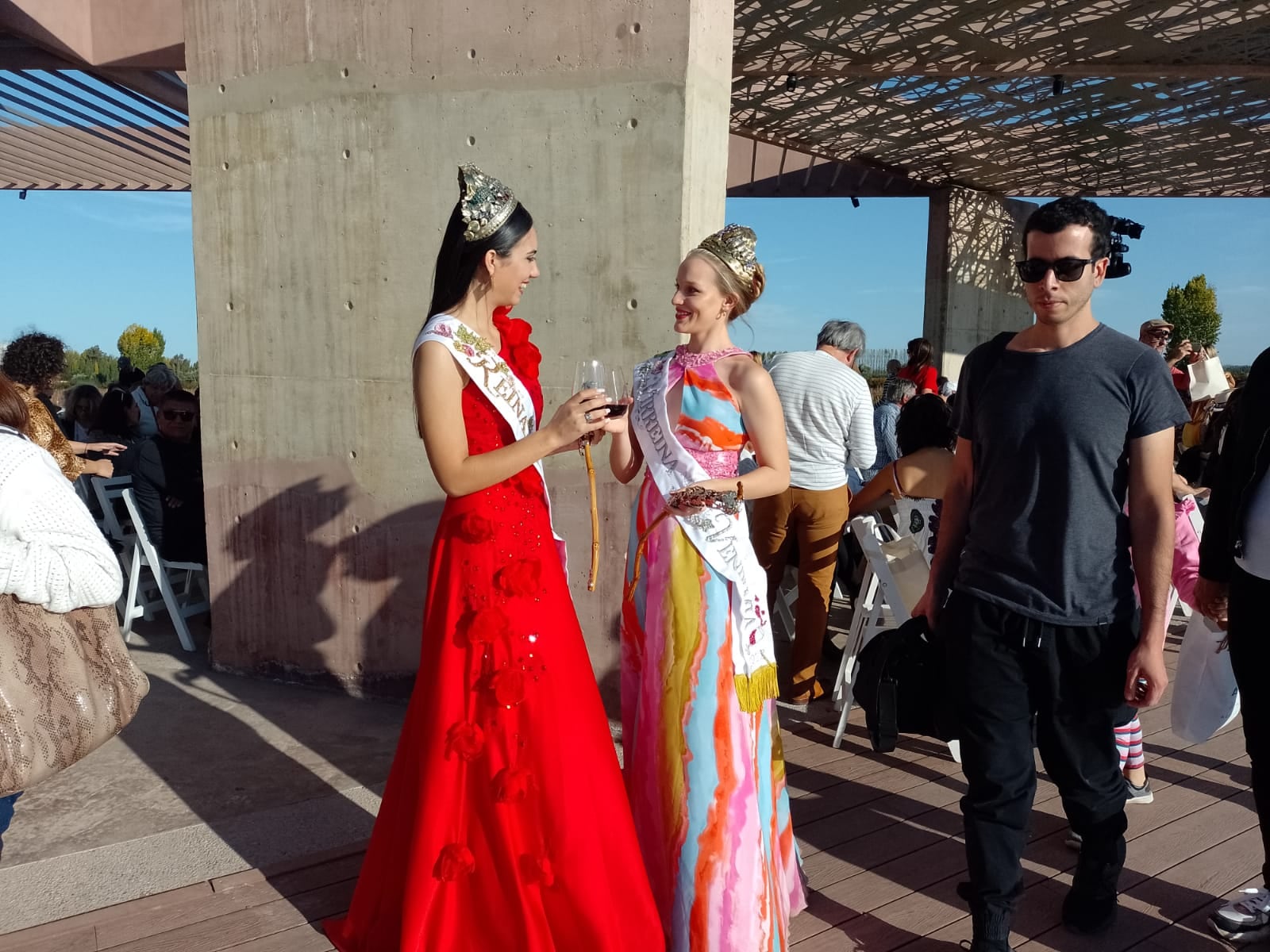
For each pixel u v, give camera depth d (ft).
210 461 13.65
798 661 13.21
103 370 69.56
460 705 6.50
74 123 32.76
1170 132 41.68
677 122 10.78
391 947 6.76
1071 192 55.77
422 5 11.75
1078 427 6.54
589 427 6.13
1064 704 6.97
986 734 7.05
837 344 13.16
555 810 6.38
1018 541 6.83
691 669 6.70
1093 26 30.53
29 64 24.47
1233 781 10.82
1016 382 6.84
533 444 6.16
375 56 12.05
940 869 8.77
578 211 11.34
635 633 7.13
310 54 12.34
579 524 11.71
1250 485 7.13
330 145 12.43
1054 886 8.46
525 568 6.46
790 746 11.85
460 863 6.36
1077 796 7.23
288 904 7.94
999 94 38.14
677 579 6.79
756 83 37.52
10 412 7.07
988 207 57.52
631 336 11.27
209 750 11.32
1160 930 7.79
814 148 45.73
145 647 15.48
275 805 9.93
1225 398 17.43
